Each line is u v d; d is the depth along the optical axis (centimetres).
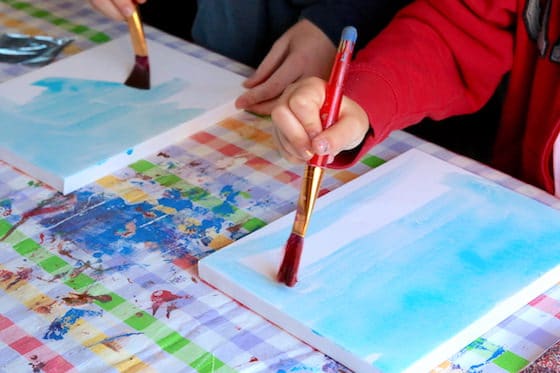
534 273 88
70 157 105
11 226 97
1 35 136
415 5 122
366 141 99
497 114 168
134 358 80
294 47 127
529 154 123
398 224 94
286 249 85
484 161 164
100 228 97
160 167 107
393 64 110
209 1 154
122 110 114
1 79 126
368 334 80
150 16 210
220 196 102
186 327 83
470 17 118
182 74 123
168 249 94
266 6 153
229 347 81
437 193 99
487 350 81
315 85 87
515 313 86
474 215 96
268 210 100
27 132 109
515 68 122
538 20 117
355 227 93
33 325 84
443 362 80
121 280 89
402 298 84
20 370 79
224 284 87
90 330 83
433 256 90
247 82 121
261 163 108
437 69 116
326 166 91
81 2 147
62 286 89
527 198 99
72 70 123
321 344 80
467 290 85
